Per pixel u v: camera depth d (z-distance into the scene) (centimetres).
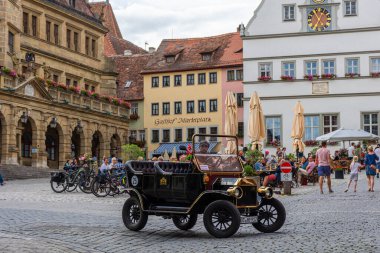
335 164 4006
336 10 5831
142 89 8088
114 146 6969
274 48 5934
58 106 5631
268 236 1342
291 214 1820
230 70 7506
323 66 5831
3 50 5244
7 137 4916
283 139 5844
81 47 6888
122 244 1249
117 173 2948
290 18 5919
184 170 1427
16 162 4984
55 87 5634
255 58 5972
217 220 1352
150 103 7944
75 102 5972
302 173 3416
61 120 5725
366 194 2638
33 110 5266
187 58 7844
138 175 1477
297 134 4394
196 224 1623
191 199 1396
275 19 5947
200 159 1406
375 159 2788
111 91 7350
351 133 4691
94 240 1301
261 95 5934
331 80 5781
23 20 5909
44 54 6128
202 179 1380
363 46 5766
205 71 7650
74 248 1180
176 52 7900
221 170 1406
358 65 5766
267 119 5900
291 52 5897
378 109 5684
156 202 1473
